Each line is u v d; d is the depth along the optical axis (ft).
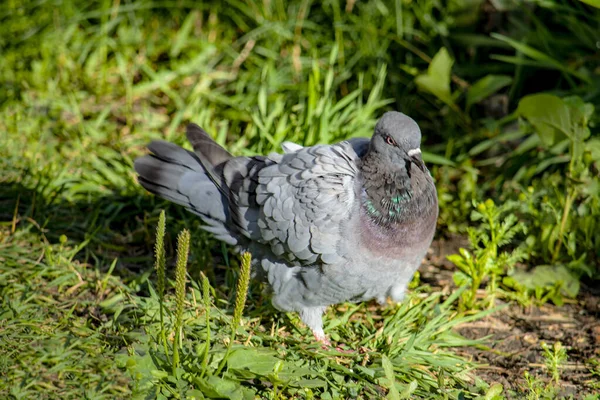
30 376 20.45
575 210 28.63
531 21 36.14
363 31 37.50
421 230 22.34
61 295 25.13
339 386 21.34
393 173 22.06
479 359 24.03
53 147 32.35
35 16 39.29
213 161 24.40
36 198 29.14
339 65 36.68
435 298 25.93
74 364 20.97
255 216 23.27
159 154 25.30
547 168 32.63
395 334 23.17
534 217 28.37
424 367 22.81
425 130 35.55
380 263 22.04
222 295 25.76
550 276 26.99
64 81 36.04
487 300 26.32
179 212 29.71
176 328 19.81
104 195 30.30
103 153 32.22
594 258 28.27
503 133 33.99
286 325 24.53
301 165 22.71
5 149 31.65
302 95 34.83
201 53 37.86
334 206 21.85
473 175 31.48
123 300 24.76
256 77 36.60
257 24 38.99
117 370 20.83
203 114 32.89
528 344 24.80
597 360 23.76
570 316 26.30
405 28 37.96
